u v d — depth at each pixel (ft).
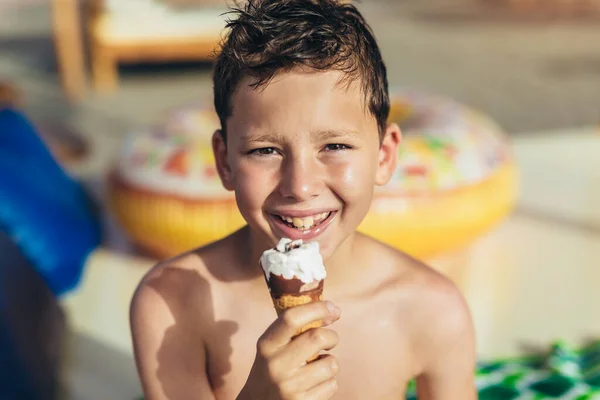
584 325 11.53
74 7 28.63
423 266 6.10
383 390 5.82
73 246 12.07
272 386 4.34
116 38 28.89
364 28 5.22
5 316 7.82
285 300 4.51
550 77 31.17
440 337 5.82
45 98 27.91
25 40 37.27
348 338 5.75
